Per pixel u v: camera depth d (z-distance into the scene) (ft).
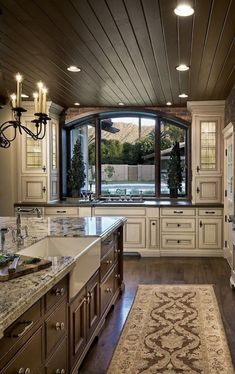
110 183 23.89
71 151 24.16
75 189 22.86
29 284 5.84
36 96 9.12
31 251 8.89
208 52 12.10
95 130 23.70
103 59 12.87
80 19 9.62
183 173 23.15
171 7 8.94
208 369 8.93
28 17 9.50
